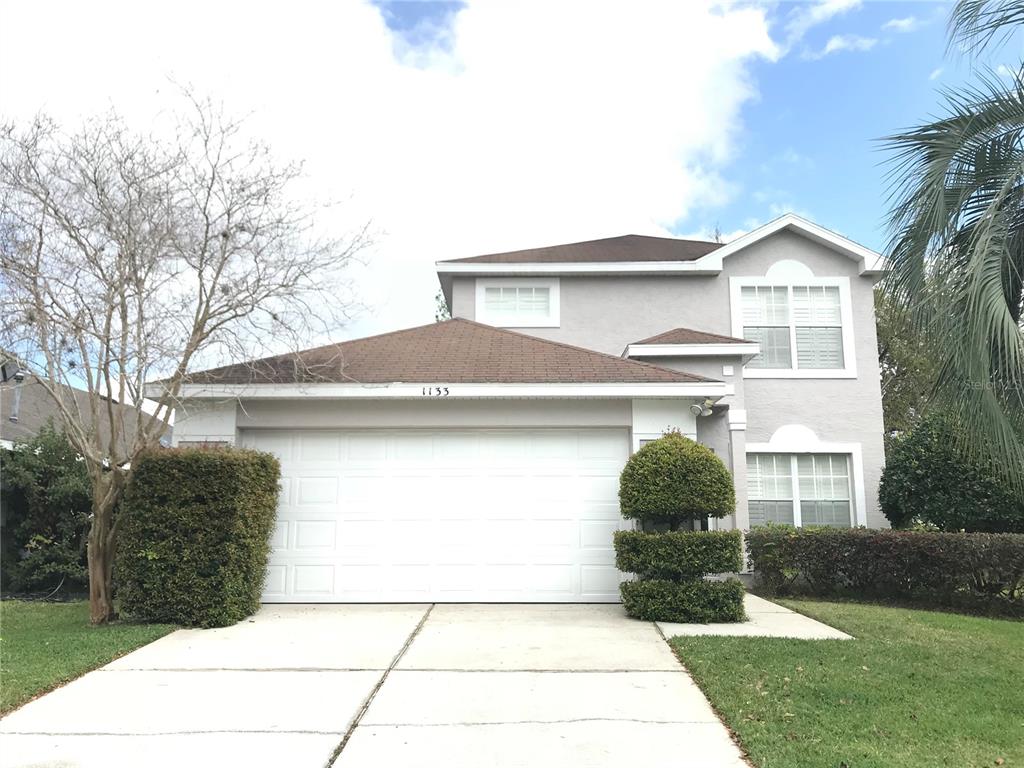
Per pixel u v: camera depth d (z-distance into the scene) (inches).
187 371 364.5
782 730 201.3
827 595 450.9
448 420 416.8
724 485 365.7
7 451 494.9
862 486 550.0
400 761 183.8
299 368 413.4
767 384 564.4
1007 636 330.6
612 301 594.9
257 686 247.0
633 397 410.3
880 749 188.7
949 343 243.6
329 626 343.6
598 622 353.1
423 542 410.9
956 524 468.1
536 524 412.5
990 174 264.2
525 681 252.4
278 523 412.5
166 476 354.9
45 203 336.2
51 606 426.3
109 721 212.4
